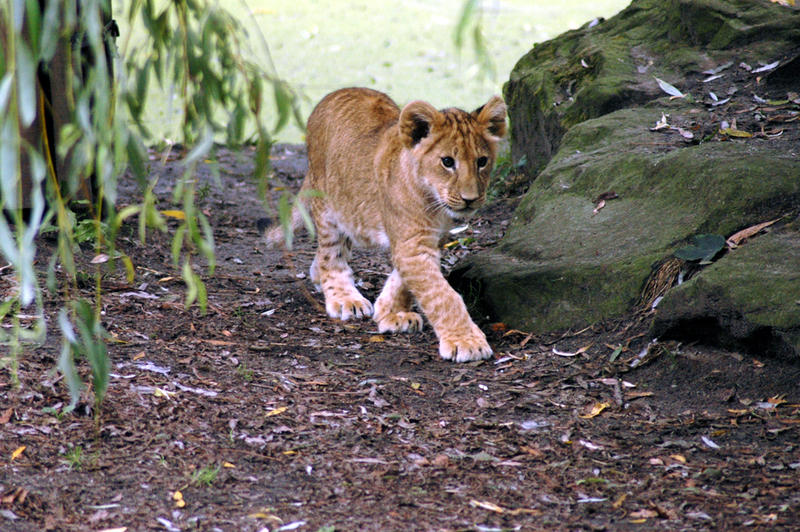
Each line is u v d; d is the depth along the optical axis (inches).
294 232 554.6
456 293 414.0
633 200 469.1
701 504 270.8
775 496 275.1
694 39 640.4
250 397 343.3
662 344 382.0
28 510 251.3
